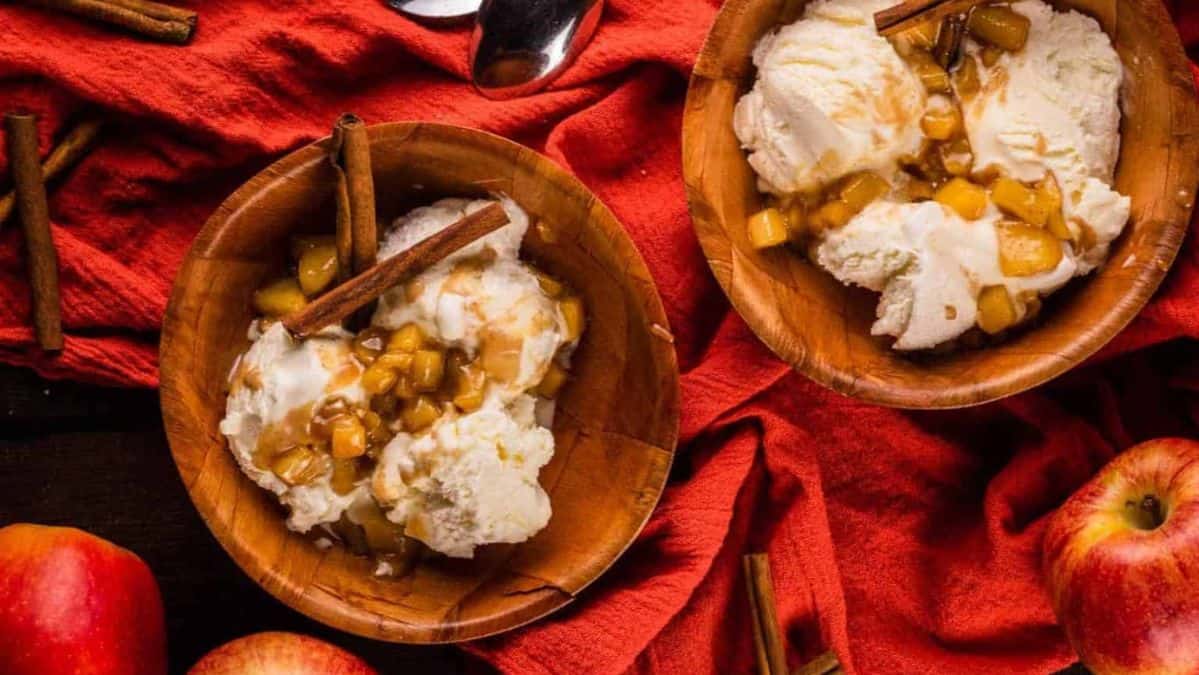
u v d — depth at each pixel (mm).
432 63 902
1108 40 853
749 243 869
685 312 921
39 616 850
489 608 868
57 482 904
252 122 896
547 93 907
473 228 838
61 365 891
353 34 896
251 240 848
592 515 877
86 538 865
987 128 854
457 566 880
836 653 921
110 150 896
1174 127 849
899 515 947
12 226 888
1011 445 949
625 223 917
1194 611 865
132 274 894
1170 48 843
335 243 860
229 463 854
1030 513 940
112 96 881
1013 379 853
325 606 858
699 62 855
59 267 887
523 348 853
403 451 850
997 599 936
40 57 877
